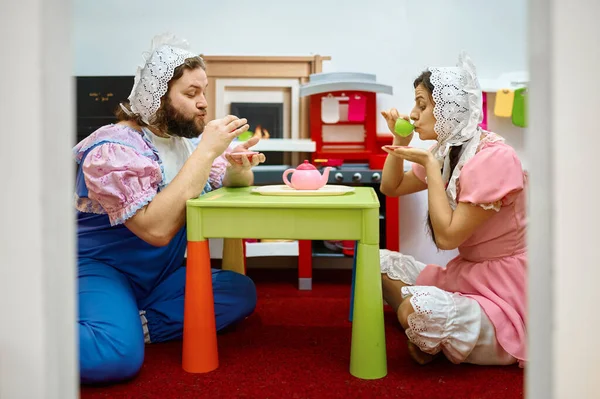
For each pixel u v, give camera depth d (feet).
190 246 4.49
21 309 2.35
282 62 8.50
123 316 4.46
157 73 4.91
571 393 2.29
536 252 2.41
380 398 4.01
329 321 6.20
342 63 8.78
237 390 4.17
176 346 5.35
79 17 8.68
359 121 8.50
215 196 4.91
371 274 4.35
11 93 2.30
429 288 4.56
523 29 8.43
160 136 5.37
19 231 2.33
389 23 8.70
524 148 8.37
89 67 8.75
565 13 2.21
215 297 5.47
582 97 2.23
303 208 4.32
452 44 8.60
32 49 2.29
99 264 5.00
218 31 8.79
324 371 4.57
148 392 4.15
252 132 8.62
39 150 2.31
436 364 4.77
